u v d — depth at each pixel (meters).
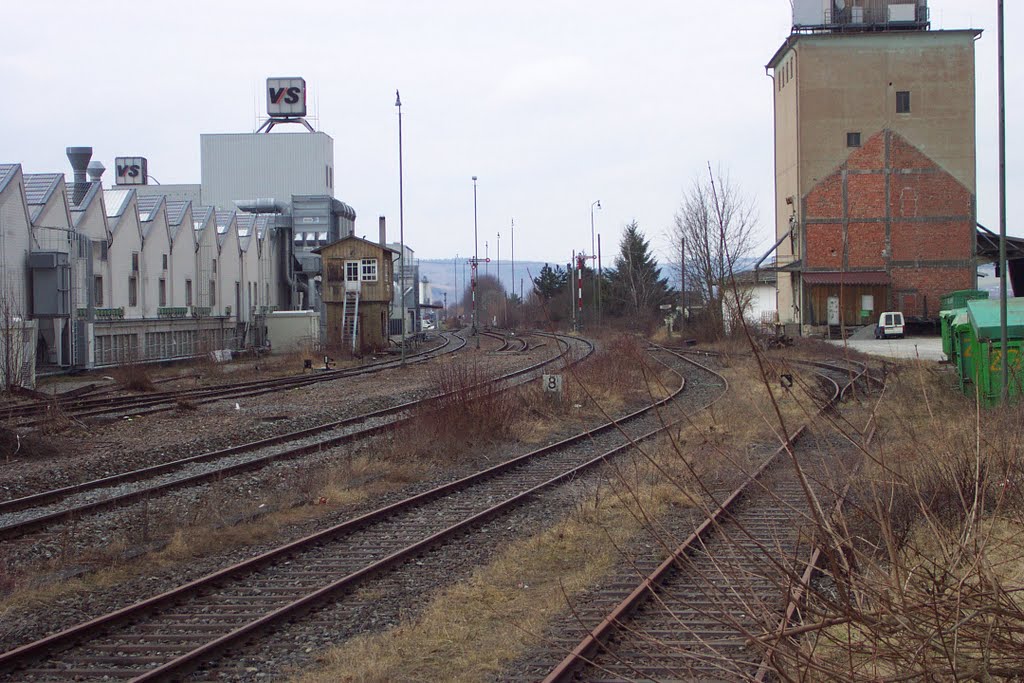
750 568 9.70
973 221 60.19
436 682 7.42
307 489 15.41
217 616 9.16
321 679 7.45
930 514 5.95
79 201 50.19
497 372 34.72
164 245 55.50
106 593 10.14
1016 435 11.40
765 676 6.75
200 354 49.19
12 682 7.52
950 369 27.80
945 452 10.51
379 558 11.31
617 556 10.93
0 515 14.03
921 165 60.34
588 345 54.16
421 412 20.95
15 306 32.75
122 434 22.50
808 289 60.22
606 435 21.94
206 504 14.46
